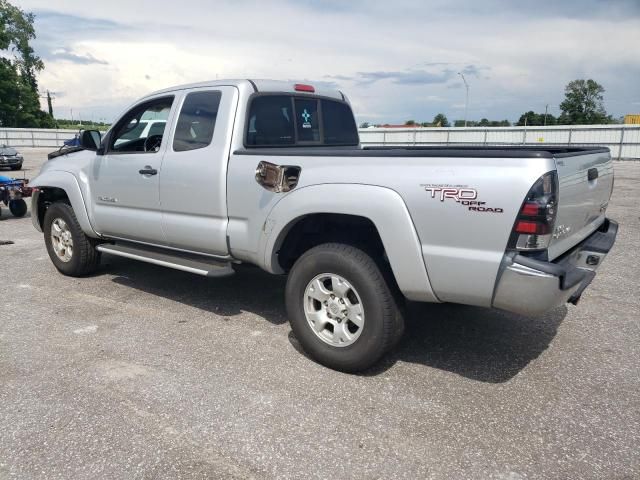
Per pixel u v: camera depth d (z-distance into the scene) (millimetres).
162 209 4648
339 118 5391
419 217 3160
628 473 2602
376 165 3344
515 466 2654
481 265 3000
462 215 3020
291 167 3689
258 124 4359
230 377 3568
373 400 3275
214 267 4363
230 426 2994
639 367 3732
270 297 5250
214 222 4262
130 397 3307
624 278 5953
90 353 3945
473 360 3848
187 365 3744
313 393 3359
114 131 5156
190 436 2902
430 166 3137
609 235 4008
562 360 3848
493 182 2922
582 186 3393
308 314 3723
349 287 3504
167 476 2582
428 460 2701
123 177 4938
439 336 4289
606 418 3078
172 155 4496
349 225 3795
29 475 2592
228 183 4090
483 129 34125
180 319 4645
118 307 4957
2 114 68688
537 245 2889
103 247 5316
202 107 4375
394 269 3277
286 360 3832
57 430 2955
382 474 2598
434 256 3145
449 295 3188
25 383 3482
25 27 71812
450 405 3221
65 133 49438
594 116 70812
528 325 4520
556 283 2863
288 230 3822
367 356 3477
